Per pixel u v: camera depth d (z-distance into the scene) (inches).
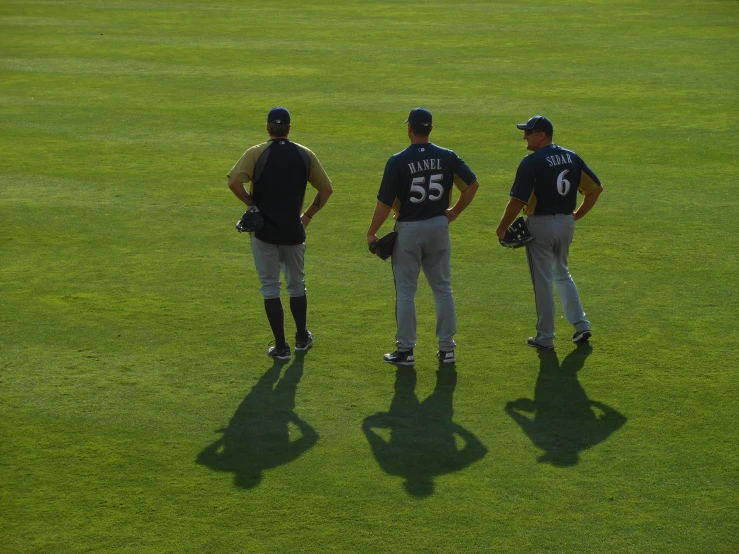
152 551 638.5
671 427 809.5
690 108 2160.4
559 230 942.4
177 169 1694.1
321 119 2075.5
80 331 1016.9
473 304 1097.4
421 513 682.2
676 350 968.9
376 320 1050.7
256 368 930.7
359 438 792.3
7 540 650.2
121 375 911.7
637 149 1823.3
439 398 867.4
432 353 968.3
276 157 909.2
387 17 3735.2
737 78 2476.6
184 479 727.1
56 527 665.0
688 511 684.1
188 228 1378.0
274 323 938.7
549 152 930.7
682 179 1621.6
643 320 1048.8
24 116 2103.8
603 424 815.7
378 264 1236.5
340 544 646.5
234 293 1131.3
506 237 936.3
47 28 3408.0
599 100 2255.2
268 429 807.7
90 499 699.4
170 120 2070.6
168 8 4003.4
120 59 2815.0
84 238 1331.2
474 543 647.1
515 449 773.9
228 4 4151.1
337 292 1135.0
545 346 971.3
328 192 956.6
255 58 2829.7
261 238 925.2
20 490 710.5
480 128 1993.1
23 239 1323.8
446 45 3063.5
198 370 924.6
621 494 706.8
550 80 2491.4
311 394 875.4
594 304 1096.2
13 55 2861.7
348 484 720.3
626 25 3454.7
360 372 921.5
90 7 4003.4
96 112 2145.7
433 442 786.2
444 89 2391.7
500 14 3814.0
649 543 647.1
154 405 850.8
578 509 687.1
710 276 1181.7
